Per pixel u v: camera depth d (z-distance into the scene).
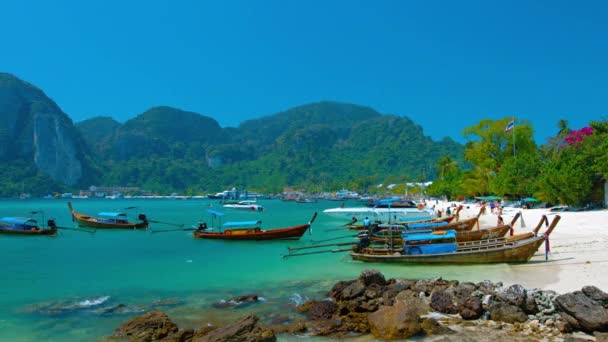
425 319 13.89
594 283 17.16
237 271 24.67
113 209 126.75
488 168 85.19
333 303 15.92
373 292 16.17
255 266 26.27
